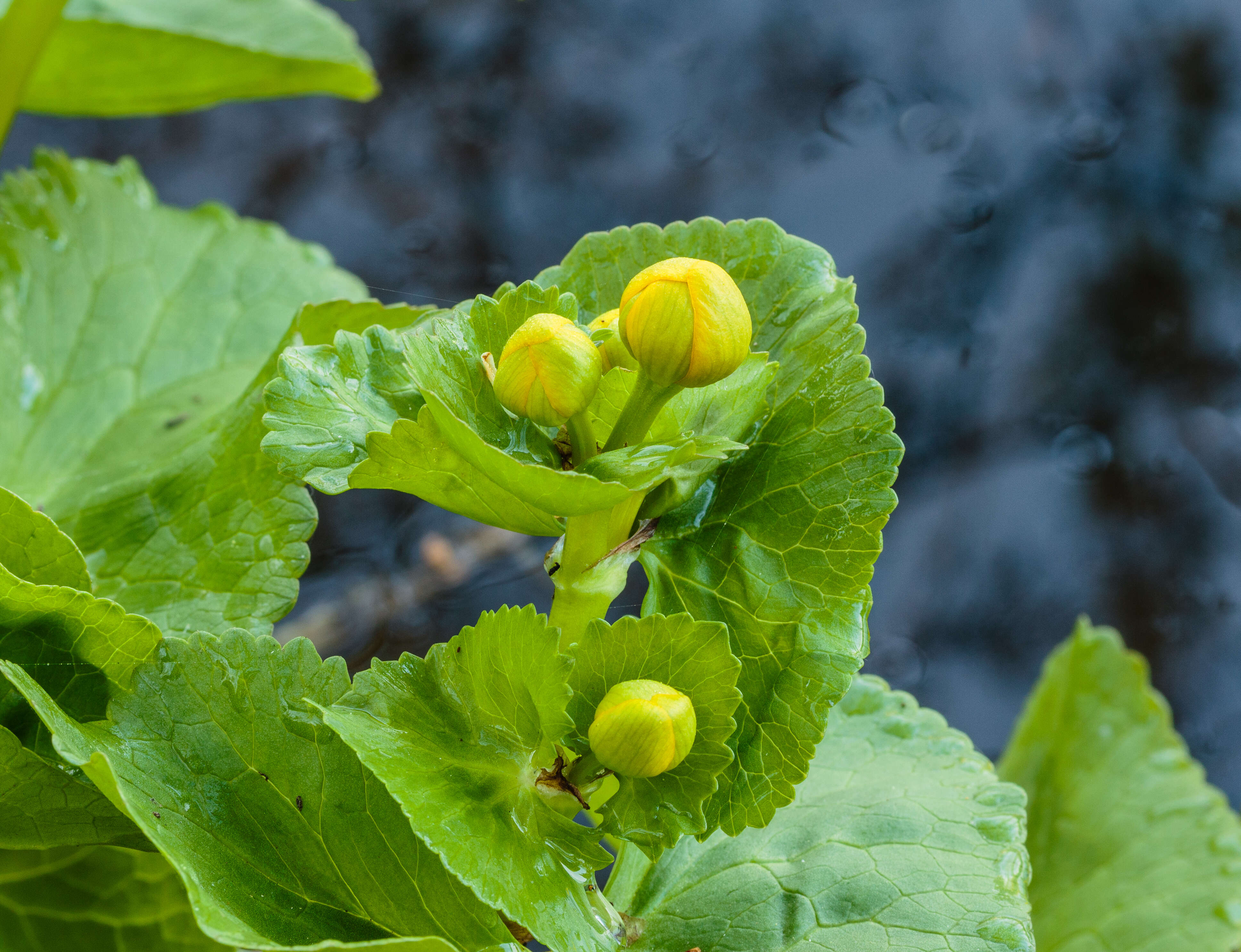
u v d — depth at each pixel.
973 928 0.62
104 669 0.60
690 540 0.62
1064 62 1.62
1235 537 1.48
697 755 0.60
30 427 0.70
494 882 0.59
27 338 0.71
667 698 0.59
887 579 1.45
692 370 0.59
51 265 0.72
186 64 0.88
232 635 0.60
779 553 0.61
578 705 0.60
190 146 1.46
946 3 1.63
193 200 1.44
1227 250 1.57
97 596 0.64
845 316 0.62
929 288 1.53
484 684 0.60
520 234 1.47
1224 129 1.60
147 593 0.64
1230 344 1.53
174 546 0.65
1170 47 1.62
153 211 0.79
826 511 0.61
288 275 0.80
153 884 0.62
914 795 0.64
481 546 1.25
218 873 0.59
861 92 1.58
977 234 1.55
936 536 1.47
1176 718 1.41
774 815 0.61
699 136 1.54
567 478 0.59
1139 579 1.46
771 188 1.52
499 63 1.54
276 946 0.57
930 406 1.50
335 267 0.82
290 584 0.64
